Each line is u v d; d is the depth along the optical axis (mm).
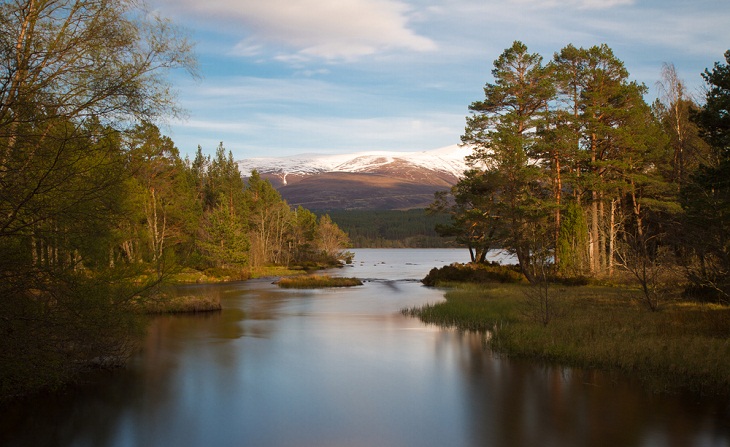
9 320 10227
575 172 42906
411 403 11398
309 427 9914
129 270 13594
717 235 19016
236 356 16500
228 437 9406
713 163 21688
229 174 90812
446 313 24344
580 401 11297
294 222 93375
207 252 63438
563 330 17109
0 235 9922
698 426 9719
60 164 10367
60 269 11180
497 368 14438
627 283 33625
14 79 9898
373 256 168375
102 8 10953
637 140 39844
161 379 13555
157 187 50188
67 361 12625
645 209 43062
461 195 47312
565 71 43094
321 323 23844
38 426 9984
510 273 45500
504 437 9305
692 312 19312
